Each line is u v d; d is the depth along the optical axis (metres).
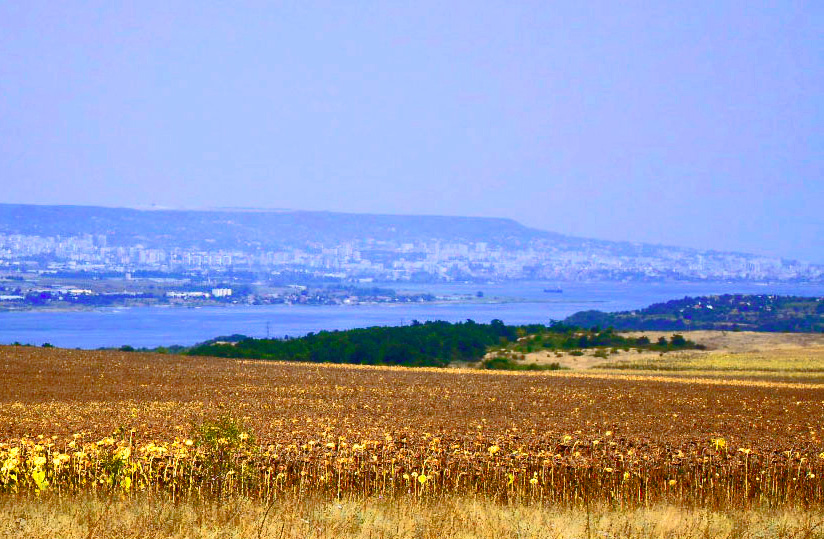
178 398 148.62
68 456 71.00
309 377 194.00
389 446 84.25
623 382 195.25
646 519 56.88
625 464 78.69
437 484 72.62
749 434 107.31
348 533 51.00
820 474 77.19
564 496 69.00
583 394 165.38
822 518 59.41
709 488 73.75
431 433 97.50
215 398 149.00
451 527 52.91
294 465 75.00
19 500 58.78
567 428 109.56
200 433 73.44
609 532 53.28
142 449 75.06
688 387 184.38
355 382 184.12
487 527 53.69
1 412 118.44
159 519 52.66
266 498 64.00
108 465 69.00
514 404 146.00
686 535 52.88
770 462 81.19
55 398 145.62
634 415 131.62
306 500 62.12
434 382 188.00
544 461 77.38
